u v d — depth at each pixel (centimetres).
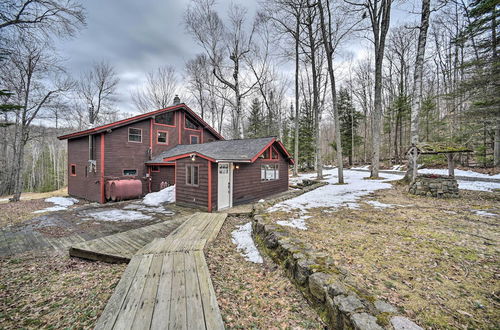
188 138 1653
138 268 333
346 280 241
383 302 198
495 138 1175
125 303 246
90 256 426
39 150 3347
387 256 315
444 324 183
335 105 1197
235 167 971
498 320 185
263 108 2962
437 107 1897
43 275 367
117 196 1072
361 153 3003
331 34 1240
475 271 264
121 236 524
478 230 392
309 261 293
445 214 504
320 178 1491
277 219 530
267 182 1205
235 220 673
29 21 796
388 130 2386
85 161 1220
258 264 388
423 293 228
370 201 692
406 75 2258
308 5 1252
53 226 665
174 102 1592
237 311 256
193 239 473
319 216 546
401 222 463
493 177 1009
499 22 793
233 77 1844
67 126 2408
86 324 241
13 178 2020
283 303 269
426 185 733
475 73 856
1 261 427
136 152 1283
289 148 2819
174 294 265
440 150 734
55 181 3183
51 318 255
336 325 202
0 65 861
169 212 846
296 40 1522
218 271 354
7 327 241
